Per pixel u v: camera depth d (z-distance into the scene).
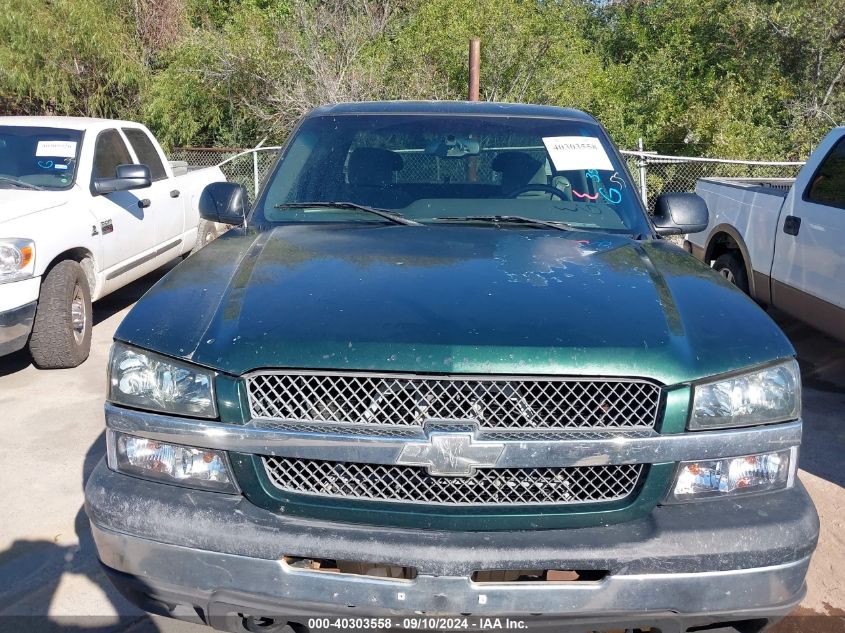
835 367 6.44
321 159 3.83
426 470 2.28
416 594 2.25
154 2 17.53
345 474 2.32
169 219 8.02
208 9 19.58
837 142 5.80
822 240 5.64
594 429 2.31
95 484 2.45
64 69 15.48
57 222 5.82
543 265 2.88
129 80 16.02
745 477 2.41
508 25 14.88
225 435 2.32
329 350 2.32
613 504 2.34
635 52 18.45
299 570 2.29
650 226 3.66
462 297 2.57
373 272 2.77
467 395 2.29
